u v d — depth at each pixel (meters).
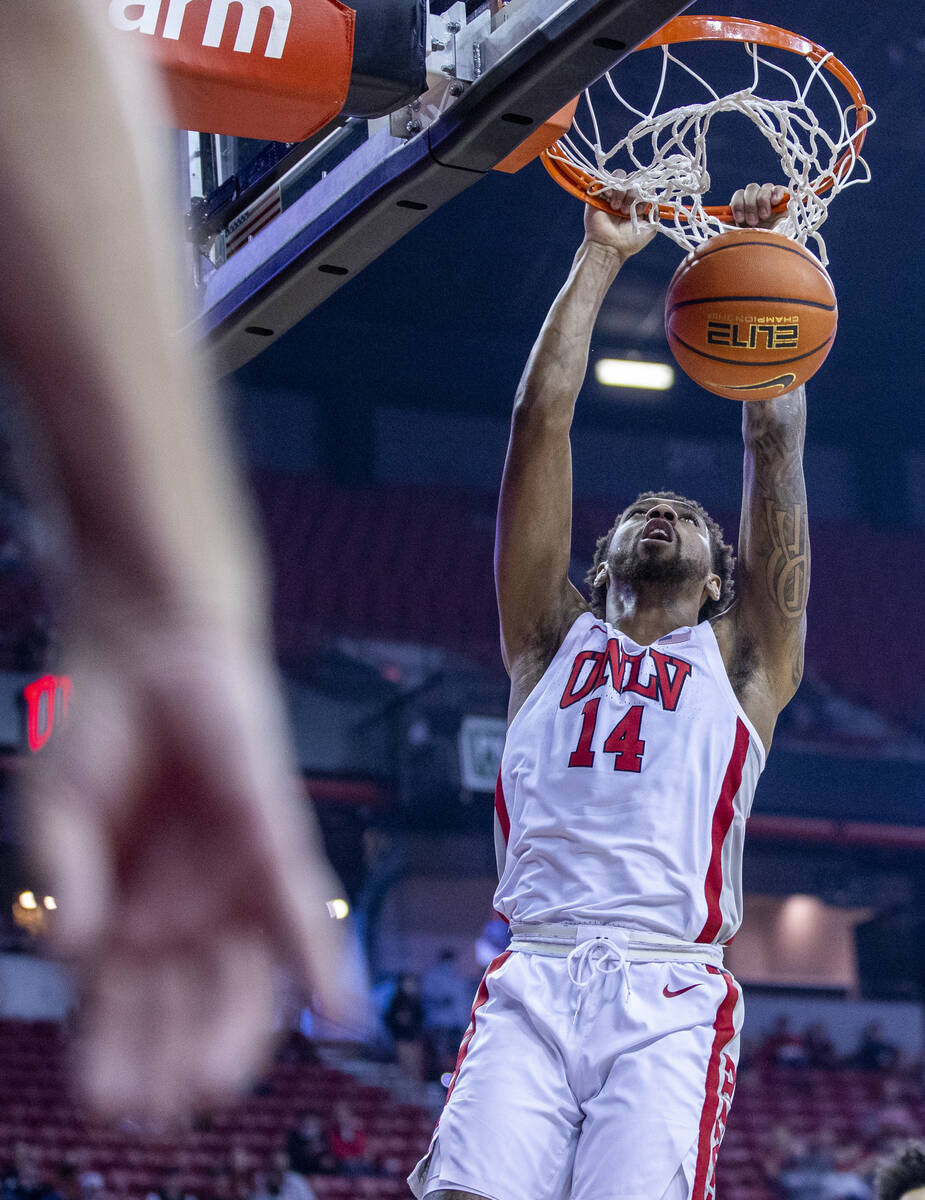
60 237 0.24
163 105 0.27
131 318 0.25
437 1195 2.15
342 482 17.19
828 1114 12.81
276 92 2.46
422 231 15.24
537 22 2.39
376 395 17.61
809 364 2.59
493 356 17.56
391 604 15.89
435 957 14.38
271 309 3.05
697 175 2.88
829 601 17.39
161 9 2.40
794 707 15.88
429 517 17.08
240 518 0.25
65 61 0.25
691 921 2.36
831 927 16.88
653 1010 2.26
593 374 17.34
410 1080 12.19
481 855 14.62
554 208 15.01
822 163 3.61
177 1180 9.57
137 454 0.24
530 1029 2.29
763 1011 14.48
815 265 2.61
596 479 17.86
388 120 2.68
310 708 14.04
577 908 2.36
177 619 0.24
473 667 15.56
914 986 15.85
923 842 15.05
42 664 12.30
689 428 18.30
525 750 2.57
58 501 0.24
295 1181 9.72
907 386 17.97
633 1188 2.10
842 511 18.70
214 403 0.25
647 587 2.74
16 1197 8.87
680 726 2.50
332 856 14.13
